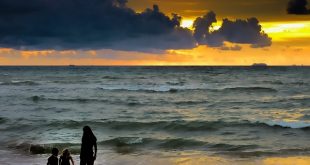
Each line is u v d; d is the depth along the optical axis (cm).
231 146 1938
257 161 1633
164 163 1616
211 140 2114
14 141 2072
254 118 2883
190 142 2006
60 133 2280
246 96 4597
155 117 2983
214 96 4634
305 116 2978
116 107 3622
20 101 4016
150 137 2181
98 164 1603
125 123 2520
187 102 3988
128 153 1820
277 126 2444
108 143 2006
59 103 3884
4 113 3136
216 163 1605
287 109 3406
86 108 3528
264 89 5300
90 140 1302
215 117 2950
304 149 1834
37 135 2225
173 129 2439
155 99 4312
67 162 1217
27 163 1627
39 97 4203
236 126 2491
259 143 2016
